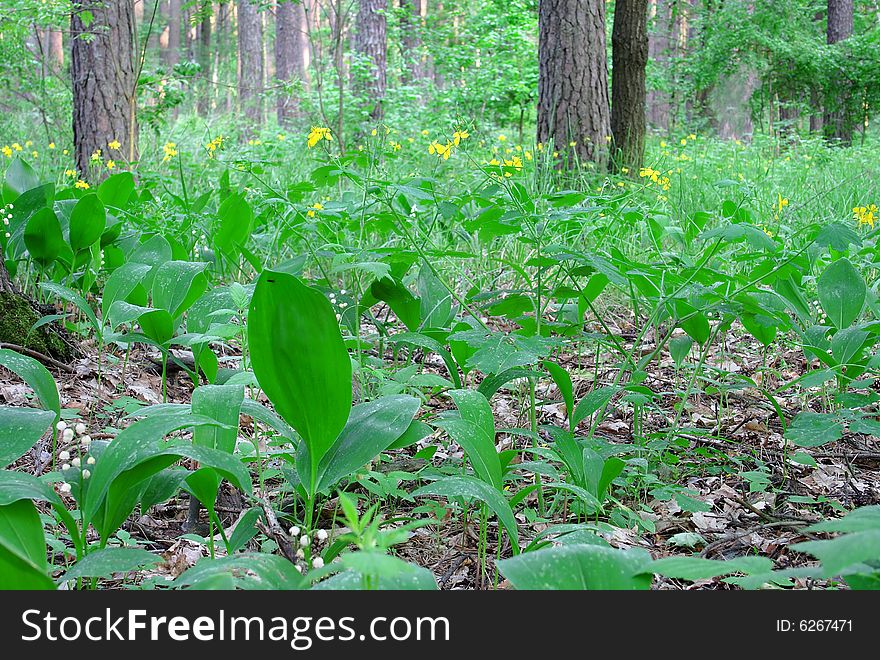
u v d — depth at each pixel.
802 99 16.70
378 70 14.41
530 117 14.86
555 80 8.55
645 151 9.79
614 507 2.58
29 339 3.52
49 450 2.64
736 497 2.73
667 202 5.73
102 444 1.90
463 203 3.16
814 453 3.13
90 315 2.95
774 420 3.48
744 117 16.30
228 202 3.65
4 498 1.49
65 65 13.08
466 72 14.59
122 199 4.66
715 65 16.02
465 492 1.72
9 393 3.10
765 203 5.43
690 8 17.53
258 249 4.51
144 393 3.37
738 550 2.35
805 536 2.39
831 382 3.63
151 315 2.83
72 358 3.66
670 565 1.25
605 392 2.57
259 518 2.00
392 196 3.28
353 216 3.81
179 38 28.20
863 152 10.60
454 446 3.03
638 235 5.10
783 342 3.90
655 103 19.45
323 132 3.38
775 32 16.03
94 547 1.80
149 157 8.28
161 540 2.32
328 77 13.16
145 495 1.81
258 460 2.33
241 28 23.48
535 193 5.42
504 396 3.70
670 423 3.38
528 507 2.64
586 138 8.38
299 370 1.63
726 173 7.66
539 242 2.89
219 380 2.75
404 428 1.86
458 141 3.43
